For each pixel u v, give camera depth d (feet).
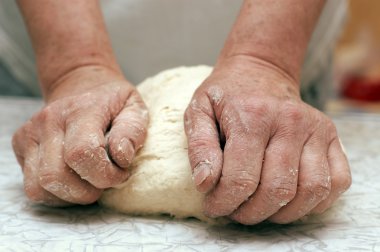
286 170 1.36
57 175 1.46
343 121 2.57
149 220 1.54
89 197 1.52
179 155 1.56
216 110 1.48
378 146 2.16
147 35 2.58
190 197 1.51
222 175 1.35
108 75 1.72
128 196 1.55
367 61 4.89
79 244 1.40
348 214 1.56
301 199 1.38
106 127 1.53
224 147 1.40
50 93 1.77
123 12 2.54
